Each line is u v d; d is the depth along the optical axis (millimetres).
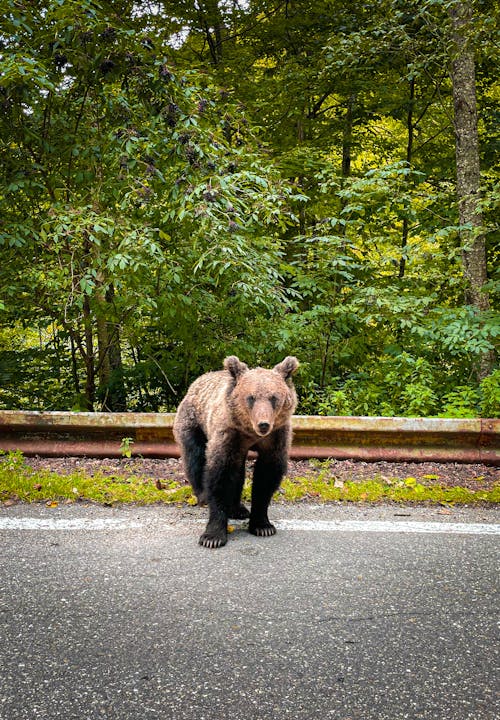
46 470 4977
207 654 2482
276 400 3695
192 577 3191
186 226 6297
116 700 2191
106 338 7535
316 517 4168
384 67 10031
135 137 5902
